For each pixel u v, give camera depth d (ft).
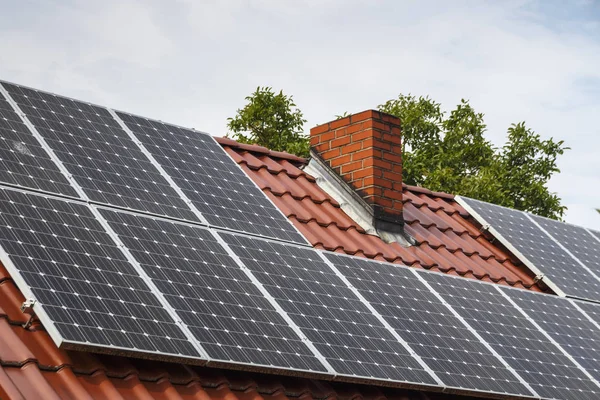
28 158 39.34
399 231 54.54
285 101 105.29
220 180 47.44
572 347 47.88
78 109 46.06
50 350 32.91
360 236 52.49
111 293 33.37
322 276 42.50
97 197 39.29
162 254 37.42
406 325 41.93
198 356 32.86
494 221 60.80
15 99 43.50
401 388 40.91
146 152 45.80
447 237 57.62
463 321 44.91
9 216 34.53
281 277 40.50
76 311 31.68
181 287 35.94
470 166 109.19
